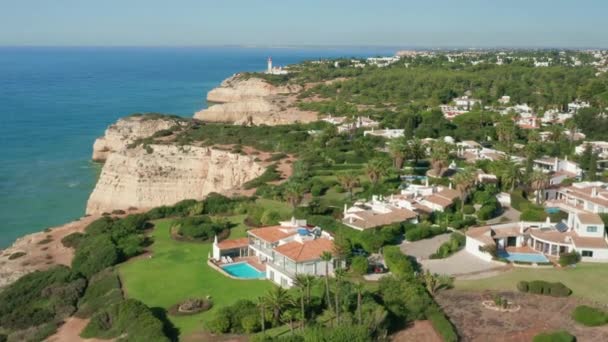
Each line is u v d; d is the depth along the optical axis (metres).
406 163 152.00
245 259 96.06
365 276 84.31
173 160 167.00
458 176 115.75
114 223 116.06
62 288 87.94
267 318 69.44
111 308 76.62
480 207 116.69
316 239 90.81
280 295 70.25
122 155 168.00
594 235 92.25
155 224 117.75
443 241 99.75
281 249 87.50
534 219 104.62
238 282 86.25
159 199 163.38
